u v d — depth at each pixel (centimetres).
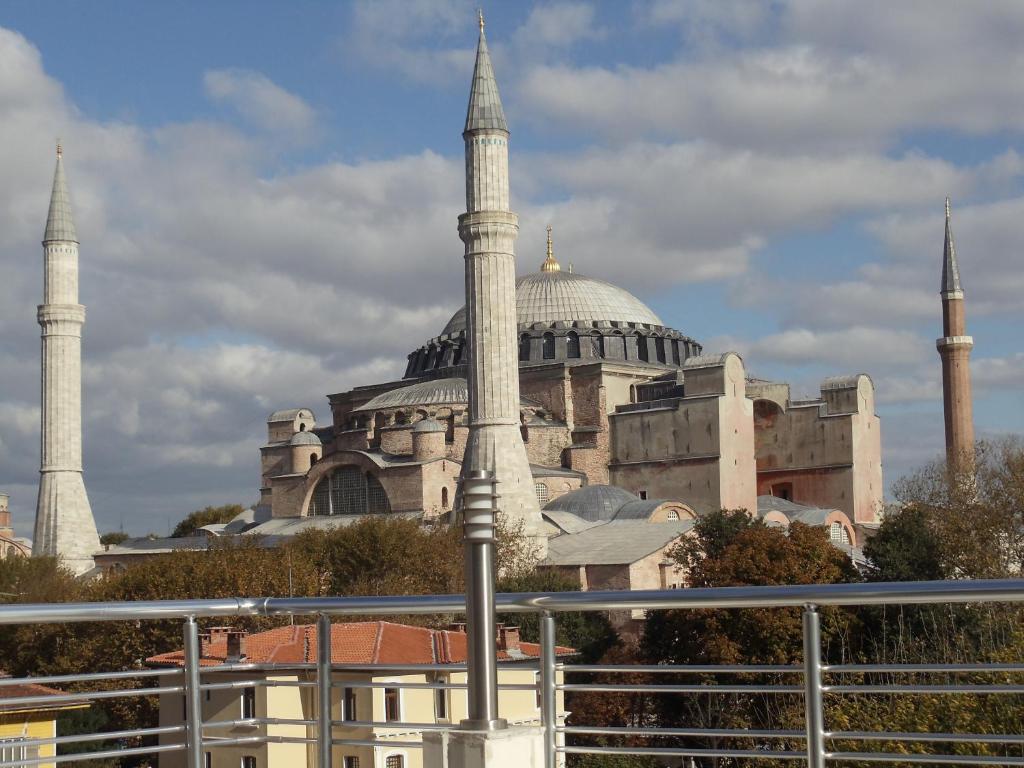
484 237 9156
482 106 9200
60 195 11625
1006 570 7069
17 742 982
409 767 3544
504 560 8594
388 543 8619
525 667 1015
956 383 12712
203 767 1010
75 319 11562
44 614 902
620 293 14225
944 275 12888
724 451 11238
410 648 4231
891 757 855
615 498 10962
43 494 11431
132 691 1002
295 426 13375
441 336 14200
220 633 4391
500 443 9112
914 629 4531
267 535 10881
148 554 11375
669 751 925
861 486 12125
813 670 866
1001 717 1950
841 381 12312
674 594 873
